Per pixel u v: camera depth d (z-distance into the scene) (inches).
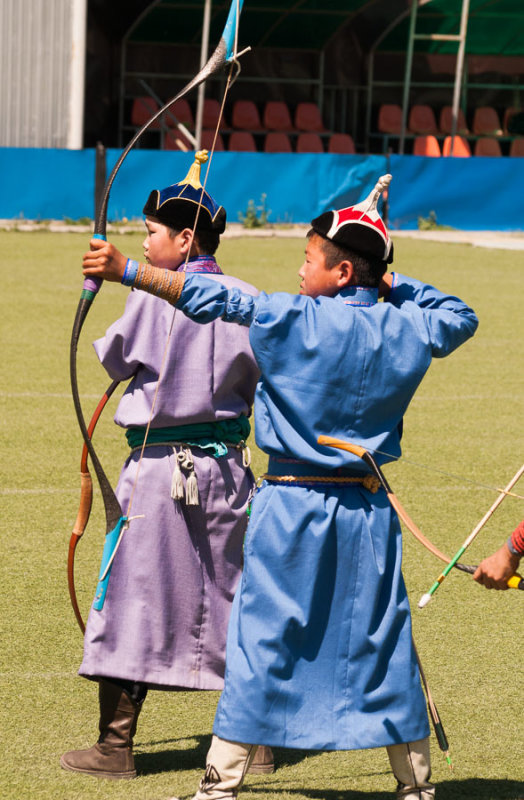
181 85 3376.0
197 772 466.0
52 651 582.2
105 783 454.3
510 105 3752.5
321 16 3287.4
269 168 2694.4
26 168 2554.1
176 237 468.4
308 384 395.2
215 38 3346.5
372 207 412.2
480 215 2815.0
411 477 918.4
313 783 463.5
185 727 511.2
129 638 455.8
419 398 1205.1
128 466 468.8
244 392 476.4
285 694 390.6
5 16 2696.9
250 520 406.6
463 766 479.2
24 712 515.5
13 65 2721.5
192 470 457.4
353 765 482.9
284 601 391.5
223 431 467.5
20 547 729.0
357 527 398.9
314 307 398.9
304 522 393.7
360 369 396.5
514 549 388.2
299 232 2655.0
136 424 461.7
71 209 2588.6
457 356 1428.4
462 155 3393.2
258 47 3506.4
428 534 780.0
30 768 464.8
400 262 2242.9
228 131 3410.4
